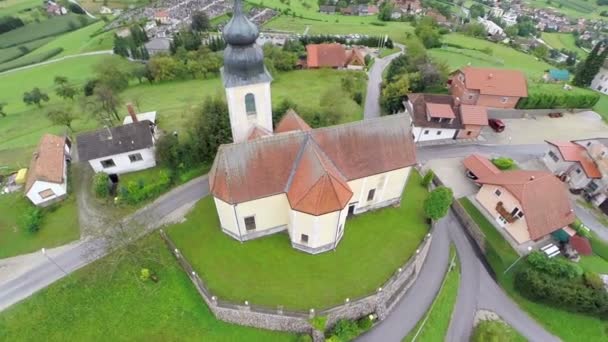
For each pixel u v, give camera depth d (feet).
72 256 128.16
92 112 217.36
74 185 160.45
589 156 169.07
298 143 114.73
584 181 166.61
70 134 216.13
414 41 343.26
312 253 125.70
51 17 596.70
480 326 121.29
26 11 599.16
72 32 536.83
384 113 239.50
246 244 128.77
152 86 305.53
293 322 108.99
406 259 126.93
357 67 321.52
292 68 320.70
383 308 118.52
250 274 118.32
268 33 442.50
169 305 114.62
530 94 229.25
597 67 253.44
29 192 143.54
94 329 109.09
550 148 183.42
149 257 120.88
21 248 131.95
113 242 119.44
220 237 131.75
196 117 169.27
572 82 269.85
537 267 132.67
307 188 107.96
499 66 319.27
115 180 165.07
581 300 123.44
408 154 130.52
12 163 185.88
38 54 435.12
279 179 114.42
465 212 158.51
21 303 114.21
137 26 428.97
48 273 122.42
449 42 391.65
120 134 162.30
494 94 226.99
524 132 216.74
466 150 199.31
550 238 147.23
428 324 119.85
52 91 320.91
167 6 601.62
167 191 155.84
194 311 113.91
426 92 248.32
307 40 375.45
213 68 317.01
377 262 124.77
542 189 141.49
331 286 115.65
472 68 235.40
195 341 108.37
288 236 131.85
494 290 135.64
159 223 138.82
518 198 138.10
